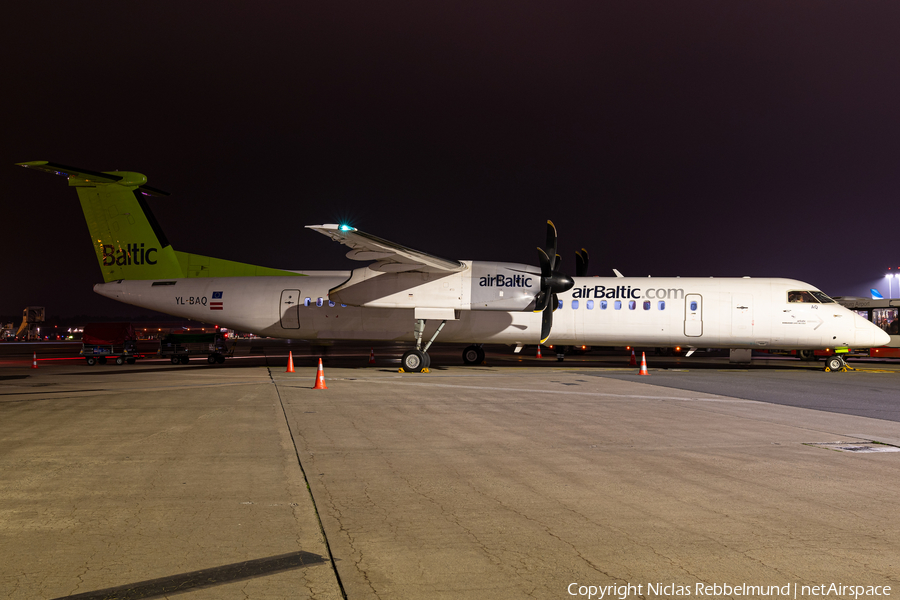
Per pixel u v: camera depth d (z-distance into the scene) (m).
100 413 10.12
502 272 18.42
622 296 19.56
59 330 90.44
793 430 8.70
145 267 21.33
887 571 3.74
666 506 5.07
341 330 20.52
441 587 3.51
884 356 27.83
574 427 8.90
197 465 6.51
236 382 15.50
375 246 16.34
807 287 19.23
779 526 4.57
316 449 7.33
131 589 3.47
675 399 12.14
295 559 3.92
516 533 4.42
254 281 20.97
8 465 6.51
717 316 19.06
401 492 5.50
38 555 3.98
